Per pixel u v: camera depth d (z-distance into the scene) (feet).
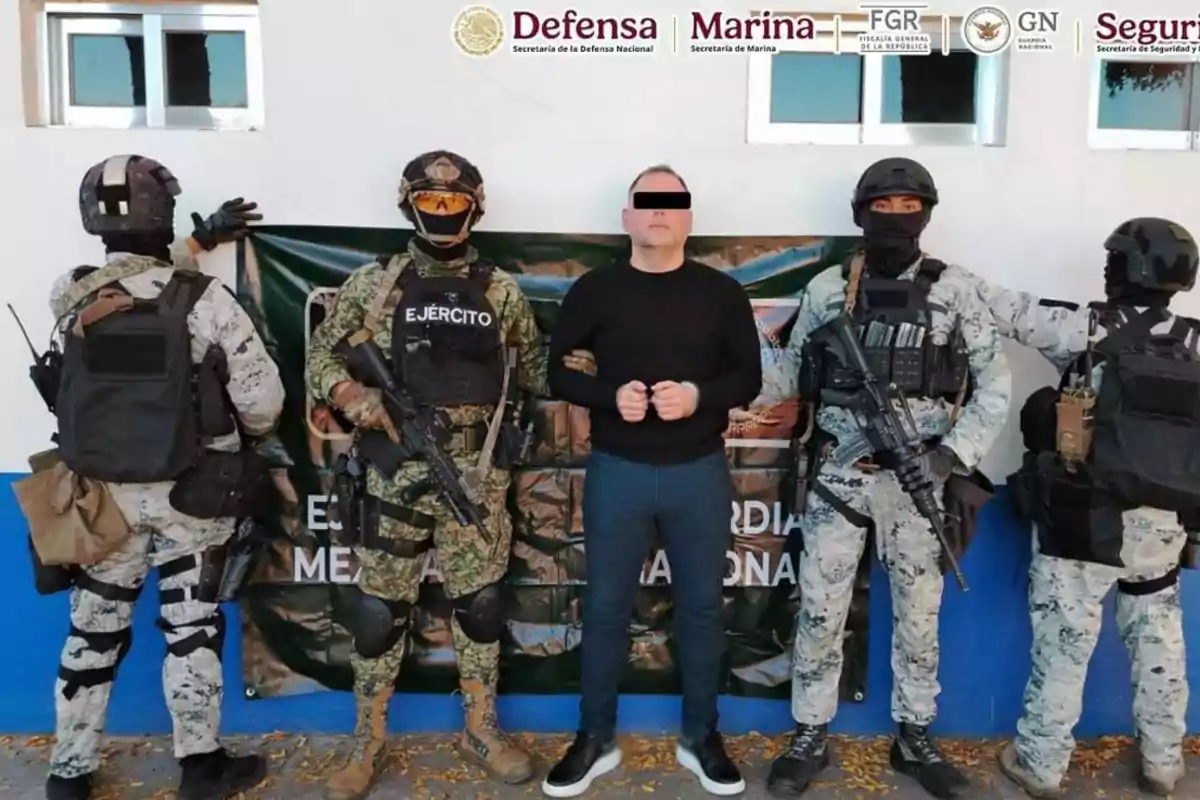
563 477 10.95
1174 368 9.09
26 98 10.47
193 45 10.89
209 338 9.12
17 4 10.37
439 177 9.20
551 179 10.67
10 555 10.93
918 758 10.23
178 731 9.52
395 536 9.61
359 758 9.99
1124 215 10.83
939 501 9.55
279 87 10.48
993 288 10.16
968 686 11.20
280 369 10.75
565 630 11.12
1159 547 9.47
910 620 9.91
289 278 10.68
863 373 9.21
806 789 10.14
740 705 11.23
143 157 9.48
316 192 10.61
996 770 10.54
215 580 9.46
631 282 9.48
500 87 10.55
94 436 8.70
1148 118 11.09
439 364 9.30
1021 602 11.04
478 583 9.89
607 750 10.28
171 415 8.80
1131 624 10.01
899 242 9.41
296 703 11.10
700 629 9.84
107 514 8.91
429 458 9.20
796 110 11.07
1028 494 9.82
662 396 8.94
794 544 11.02
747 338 9.64
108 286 8.91
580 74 10.56
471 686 10.28
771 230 10.75
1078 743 11.12
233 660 11.05
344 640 11.05
